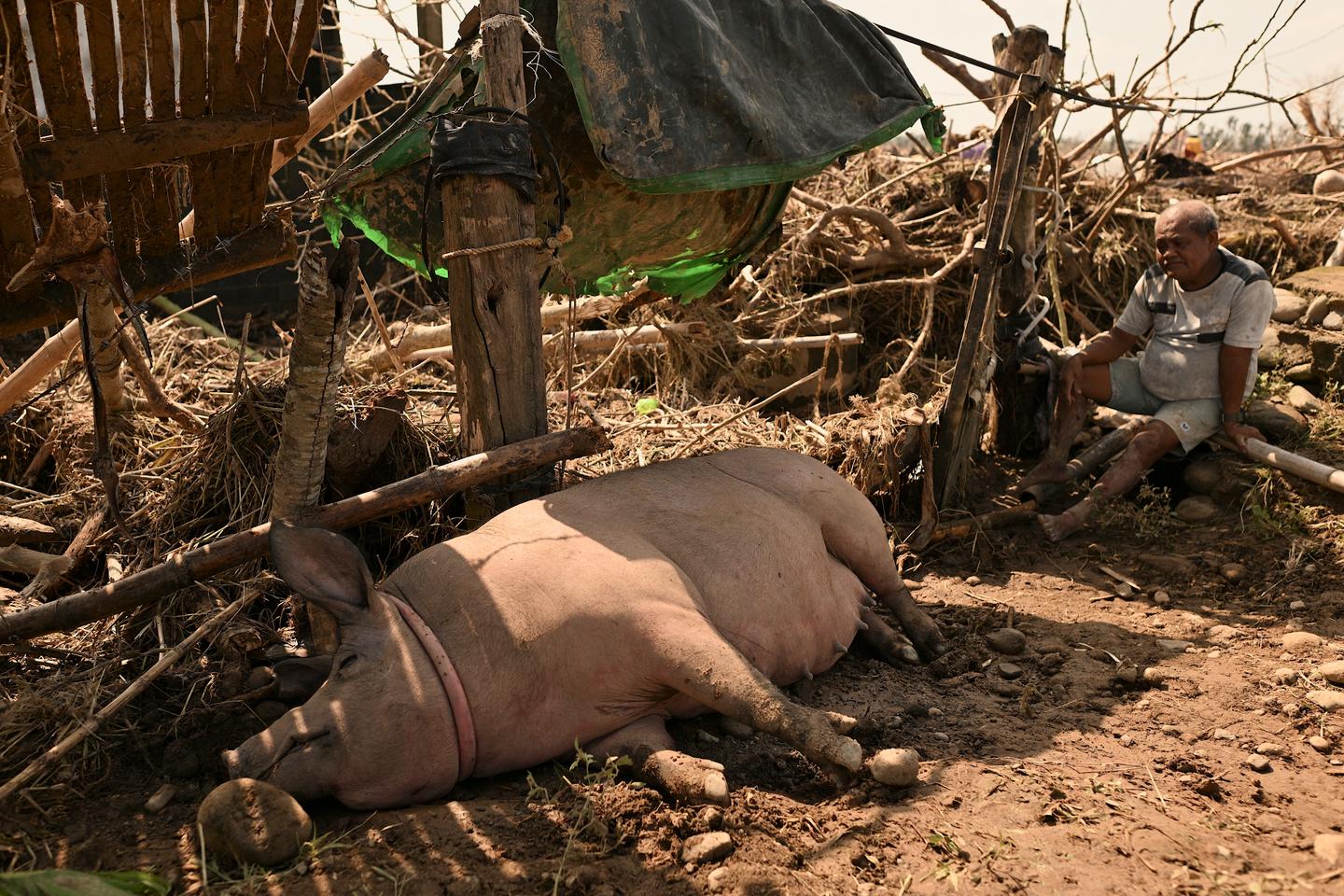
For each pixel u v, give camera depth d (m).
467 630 3.26
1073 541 5.50
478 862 2.87
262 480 4.45
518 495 4.16
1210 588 4.90
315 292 3.17
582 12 3.59
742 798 3.17
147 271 4.02
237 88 3.66
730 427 5.94
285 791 2.96
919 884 2.81
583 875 2.78
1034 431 6.26
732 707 3.21
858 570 4.34
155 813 3.18
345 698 3.08
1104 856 2.91
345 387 4.84
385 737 3.05
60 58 3.29
